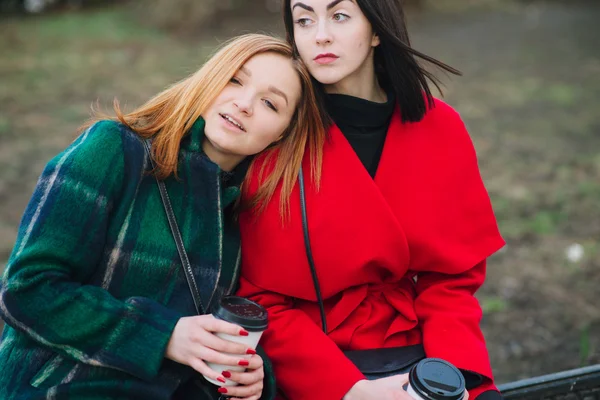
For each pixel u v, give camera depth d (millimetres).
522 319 3377
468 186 1900
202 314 1615
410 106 1839
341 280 1767
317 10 1712
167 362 1591
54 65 8266
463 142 1918
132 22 10766
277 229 1745
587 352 3041
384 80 1915
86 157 1558
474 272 1921
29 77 7734
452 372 1565
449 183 1861
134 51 9125
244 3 10922
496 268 3902
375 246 1754
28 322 1481
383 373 1726
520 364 3033
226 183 1773
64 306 1479
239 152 1670
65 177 1535
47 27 10234
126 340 1498
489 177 5348
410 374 1580
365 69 1848
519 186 5152
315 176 1757
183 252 1606
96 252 1544
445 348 1760
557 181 5258
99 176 1553
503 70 8914
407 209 1821
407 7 12641
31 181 5082
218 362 1479
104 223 1550
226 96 1647
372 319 1818
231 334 1474
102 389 1525
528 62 9359
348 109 1835
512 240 4254
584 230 4395
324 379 1678
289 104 1688
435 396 1516
